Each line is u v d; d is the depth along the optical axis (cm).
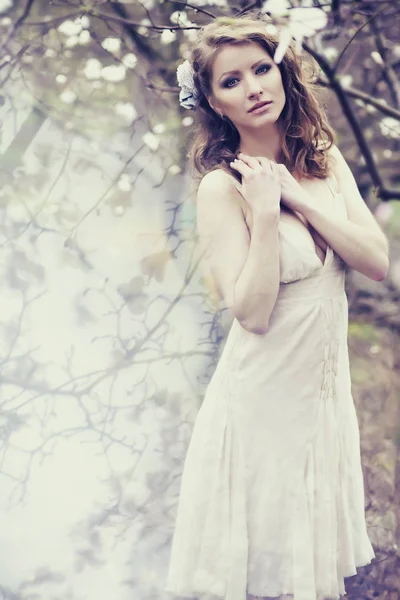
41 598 241
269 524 188
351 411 199
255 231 180
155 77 359
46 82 347
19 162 310
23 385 281
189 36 346
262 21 198
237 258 187
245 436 190
